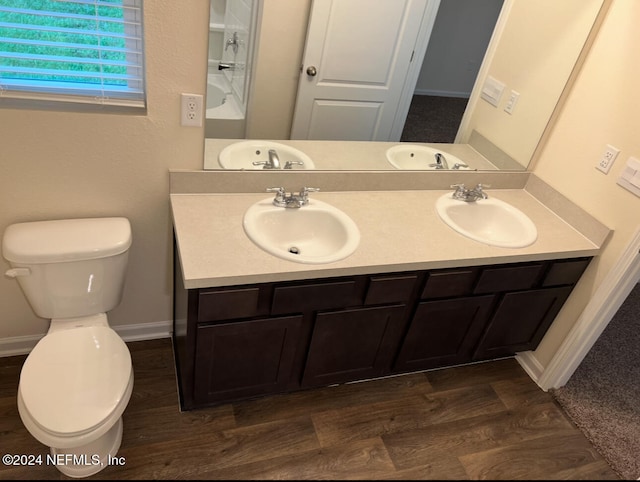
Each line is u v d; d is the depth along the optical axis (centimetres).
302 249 192
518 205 230
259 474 179
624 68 190
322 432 198
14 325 198
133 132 167
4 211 168
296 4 166
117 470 171
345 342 190
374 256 173
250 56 169
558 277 213
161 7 147
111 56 158
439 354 221
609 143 200
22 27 144
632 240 193
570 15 203
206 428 191
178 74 161
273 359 183
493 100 220
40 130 156
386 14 182
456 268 188
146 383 204
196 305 155
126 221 181
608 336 289
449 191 230
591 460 209
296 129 196
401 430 205
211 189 189
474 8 193
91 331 172
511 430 216
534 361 247
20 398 148
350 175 208
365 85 196
